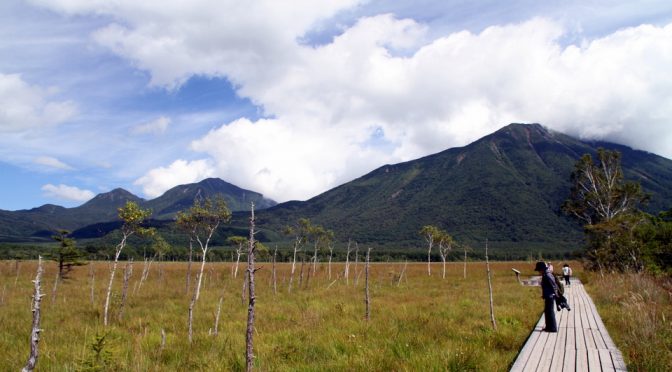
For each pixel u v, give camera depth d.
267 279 41.81
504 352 9.19
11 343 11.15
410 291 27.70
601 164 49.53
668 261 25.62
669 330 9.22
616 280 22.95
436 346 9.57
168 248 43.22
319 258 73.19
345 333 11.70
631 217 32.44
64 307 19.02
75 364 8.14
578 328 11.59
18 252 64.31
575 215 52.31
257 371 8.00
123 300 16.98
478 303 19.08
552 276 11.38
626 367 7.61
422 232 54.03
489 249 162.12
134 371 8.12
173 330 13.53
